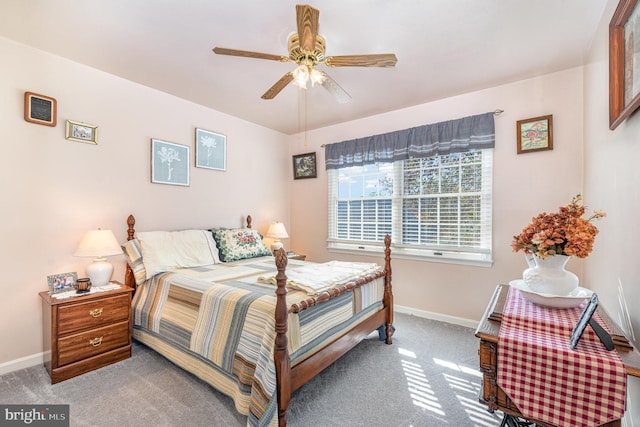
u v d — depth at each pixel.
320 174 4.26
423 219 3.36
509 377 1.08
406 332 2.90
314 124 4.10
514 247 1.43
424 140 3.26
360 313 2.31
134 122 2.84
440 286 3.24
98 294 2.20
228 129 3.72
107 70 2.59
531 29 1.99
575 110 2.53
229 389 1.67
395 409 1.76
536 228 1.36
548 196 2.65
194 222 3.36
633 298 1.36
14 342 2.16
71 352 2.06
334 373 2.16
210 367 1.81
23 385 1.97
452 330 2.95
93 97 2.57
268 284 2.10
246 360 1.59
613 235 1.67
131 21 1.91
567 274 1.33
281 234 3.85
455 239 3.15
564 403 0.99
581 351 1.00
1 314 2.12
